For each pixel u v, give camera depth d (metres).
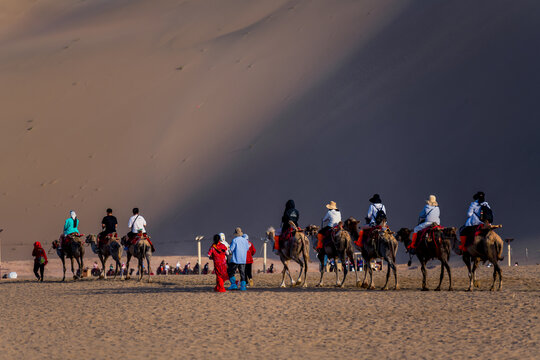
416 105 118.38
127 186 123.44
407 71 127.81
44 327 26.27
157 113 142.75
